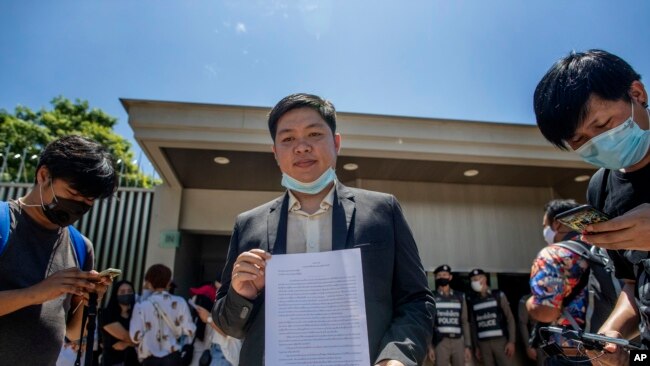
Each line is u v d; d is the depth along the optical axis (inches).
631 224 40.6
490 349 211.9
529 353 213.0
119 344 154.5
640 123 47.7
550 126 49.9
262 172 259.1
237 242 59.4
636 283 53.6
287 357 44.0
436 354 207.5
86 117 726.5
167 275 163.6
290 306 45.8
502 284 284.8
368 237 52.3
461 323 213.3
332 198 57.4
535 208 286.2
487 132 234.5
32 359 59.7
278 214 57.7
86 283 60.0
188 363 154.6
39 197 63.5
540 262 87.8
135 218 280.2
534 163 243.9
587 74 46.6
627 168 51.8
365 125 226.8
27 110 672.4
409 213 271.7
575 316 82.9
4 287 58.6
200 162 243.6
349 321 44.2
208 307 177.3
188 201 284.7
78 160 61.8
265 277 47.6
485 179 274.2
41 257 64.2
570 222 45.3
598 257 80.7
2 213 61.1
